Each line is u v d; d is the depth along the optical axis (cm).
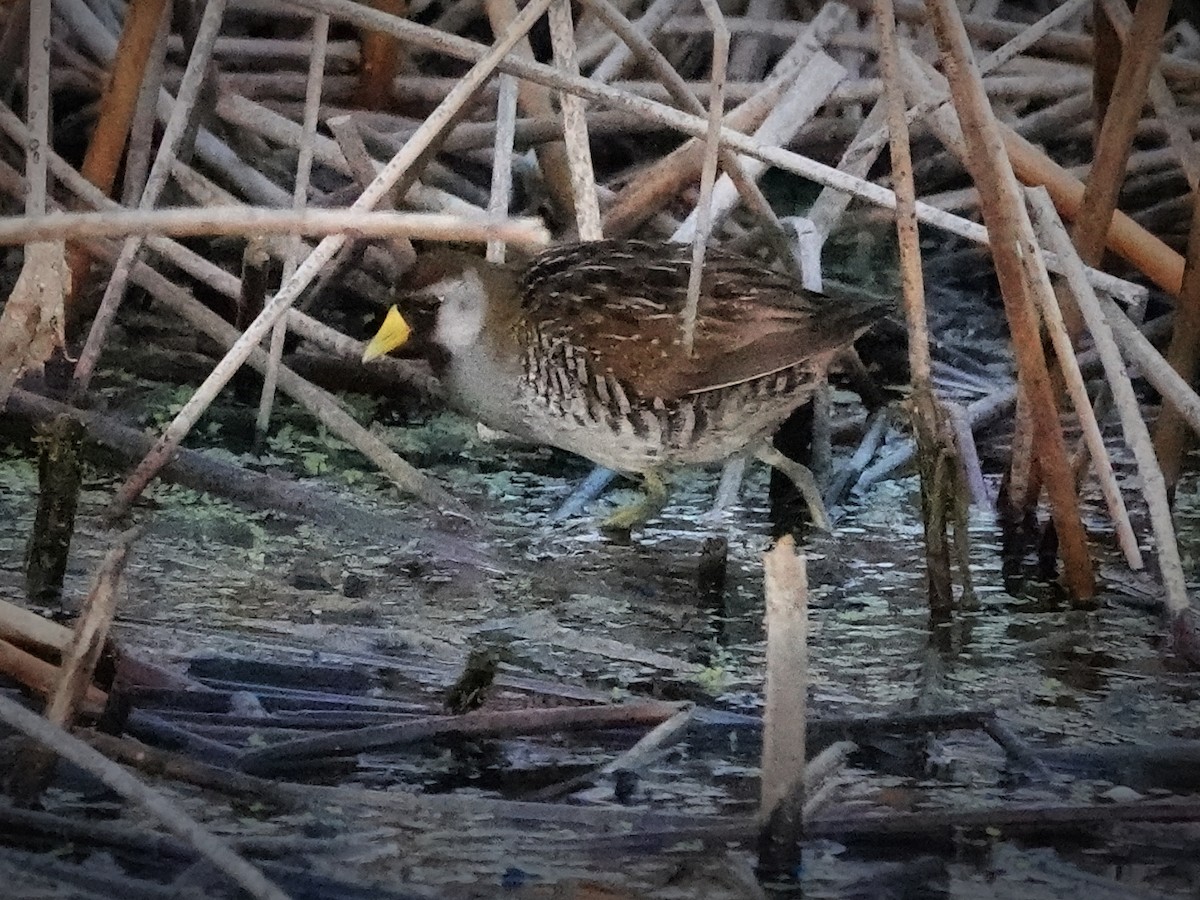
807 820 666
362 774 710
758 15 1378
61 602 855
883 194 961
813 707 786
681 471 1100
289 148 1264
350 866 634
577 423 956
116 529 942
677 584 940
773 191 1338
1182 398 899
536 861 645
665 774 716
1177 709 800
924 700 798
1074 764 734
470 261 970
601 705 753
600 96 925
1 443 1032
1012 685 823
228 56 1299
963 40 798
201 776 669
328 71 1332
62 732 559
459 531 991
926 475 868
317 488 1024
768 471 1112
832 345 925
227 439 1080
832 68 1128
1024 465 981
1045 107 1376
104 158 988
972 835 672
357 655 816
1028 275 896
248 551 941
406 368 1116
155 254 1120
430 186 1180
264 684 784
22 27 1139
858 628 890
